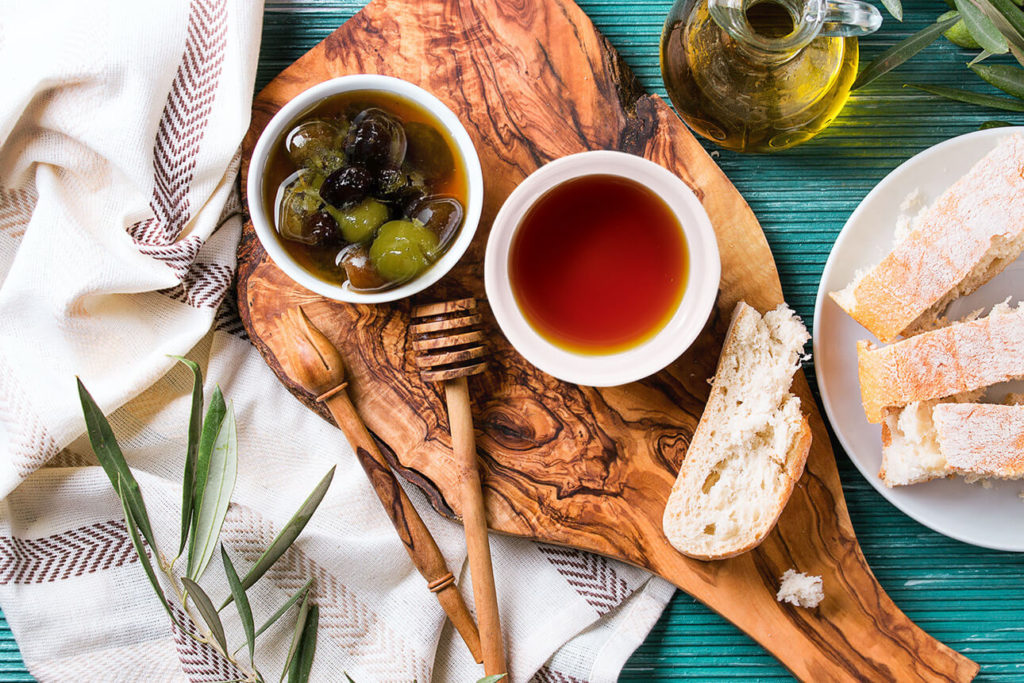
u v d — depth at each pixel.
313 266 0.56
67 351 0.59
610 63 0.58
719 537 0.57
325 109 0.55
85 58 0.58
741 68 0.55
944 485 0.58
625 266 0.57
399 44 0.59
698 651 0.61
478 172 0.55
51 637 0.60
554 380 0.58
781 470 0.57
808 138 0.60
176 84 0.59
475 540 0.57
